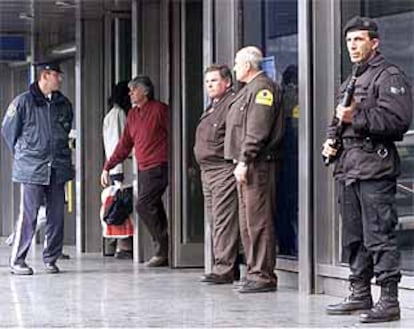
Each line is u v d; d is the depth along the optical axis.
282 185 11.06
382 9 9.94
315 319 8.82
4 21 15.96
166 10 13.30
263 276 10.54
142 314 9.26
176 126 13.16
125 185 14.53
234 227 11.23
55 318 9.08
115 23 15.54
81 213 15.82
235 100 10.62
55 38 17.14
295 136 10.95
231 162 11.09
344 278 9.96
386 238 8.43
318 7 10.21
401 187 9.59
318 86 10.21
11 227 19.20
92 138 15.96
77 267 13.38
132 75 14.38
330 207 10.27
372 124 8.23
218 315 9.15
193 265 13.16
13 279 12.02
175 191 13.13
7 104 18.95
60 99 12.67
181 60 13.20
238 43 11.86
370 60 8.55
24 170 12.43
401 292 9.47
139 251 13.98
